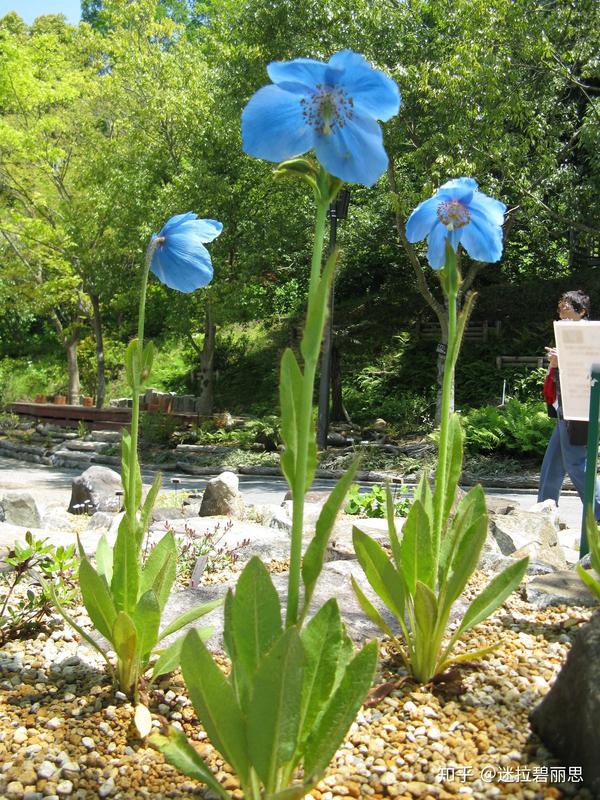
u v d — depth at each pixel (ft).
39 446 67.10
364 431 61.52
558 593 11.00
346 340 72.43
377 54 51.44
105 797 6.75
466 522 8.48
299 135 5.63
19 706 8.23
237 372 87.10
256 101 5.54
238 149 60.80
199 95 64.28
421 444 53.83
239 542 16.24
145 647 8.18
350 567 12.84
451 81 46.75
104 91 71.77
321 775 5.76
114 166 68.49
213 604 8.74
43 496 39.04
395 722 7.70
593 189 54.34
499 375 68.03
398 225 55.06
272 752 5.57
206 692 5.69
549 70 51.21
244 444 58.80
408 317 79.30
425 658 8.38
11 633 10.19
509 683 8.38
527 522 16.98
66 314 88.58
